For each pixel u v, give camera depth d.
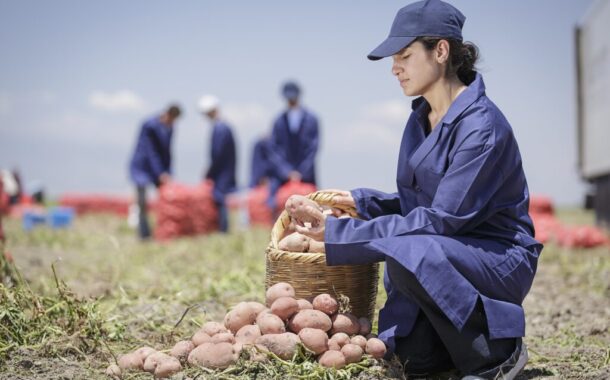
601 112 13.40
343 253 3.61
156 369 3.64
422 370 3.75
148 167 12.12
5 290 4.28
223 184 12.48
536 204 15.45
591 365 4.08
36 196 20.25
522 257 3.64
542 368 4.02
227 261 8.26
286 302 3.74
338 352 3.65
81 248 10.86
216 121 12.48
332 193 4.18
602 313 5.75
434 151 3.66
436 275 3.41
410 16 3.67
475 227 3.67
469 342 3.52
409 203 3.89
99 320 4.33
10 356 3.93
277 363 3.65
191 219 12.16
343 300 3.82
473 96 3.63
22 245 10.91
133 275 7.33
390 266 3.53
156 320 4.78
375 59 3.74
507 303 3.55
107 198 19.98
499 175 3.59
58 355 3.99
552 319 5.55
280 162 12.27
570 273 8.05
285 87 12.24
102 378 3.68
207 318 4.91
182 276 6.94
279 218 4.18
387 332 3.73
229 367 3.64
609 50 12.33
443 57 3.66
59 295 4.47
